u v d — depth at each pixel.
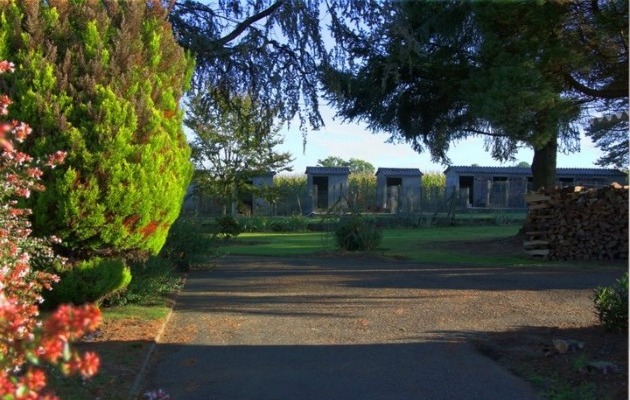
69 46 7.18
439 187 40.22
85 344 6.91
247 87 15.46
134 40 7.49
